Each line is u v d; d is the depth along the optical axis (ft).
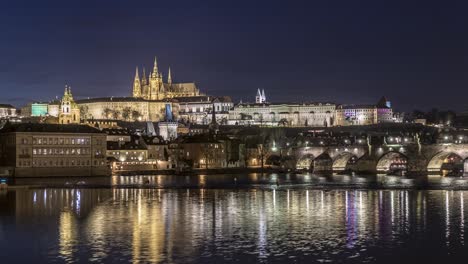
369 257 362.12
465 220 491.31
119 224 476.13
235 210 561.84
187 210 562.25
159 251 377.30
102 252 375.04
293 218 507.30
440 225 467.11
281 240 409.28
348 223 479.00
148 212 548.31
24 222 488.44
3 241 408.46
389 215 522.88
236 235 427.33
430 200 642.22
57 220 498.69
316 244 396.78
